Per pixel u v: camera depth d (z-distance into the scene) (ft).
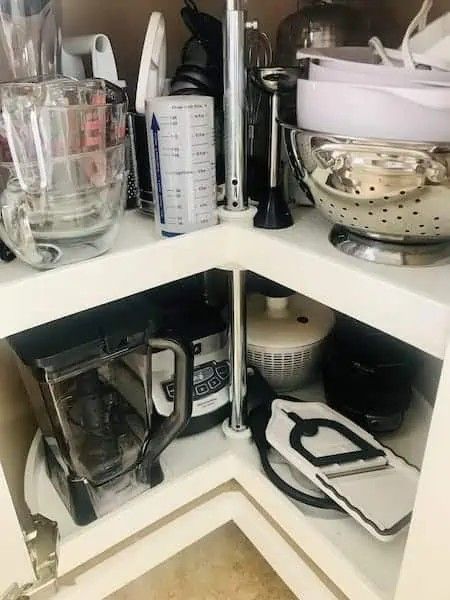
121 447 2.40
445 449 1.51
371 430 2.65
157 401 2.55
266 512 2.67
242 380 2.60
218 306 3.07
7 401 2.43
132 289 1.95
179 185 1.98
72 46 2.17
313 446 2.47
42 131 1.67
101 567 2.48
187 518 2.69
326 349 2.89
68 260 1.80
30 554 2.13
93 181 1.82
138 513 2.42
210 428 2.75
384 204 1.61
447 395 1.45
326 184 1.69
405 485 2.28
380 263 1.76
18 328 1.73
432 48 1.62
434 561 1.66
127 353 2.15
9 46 2.08
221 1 2.71
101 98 1.82
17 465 2.44
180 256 2.03
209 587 2.61
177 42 2.74
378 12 2.67
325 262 1.82
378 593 2.02
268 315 2.95
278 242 1.98
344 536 2.24
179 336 2.22
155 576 2.66
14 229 1.69
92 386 2.28
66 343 2.03
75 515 2.32
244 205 2.13
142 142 2.11
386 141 1.50
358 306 1.76
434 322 1.54
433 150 1.46
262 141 2.17
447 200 1.55
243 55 1.92
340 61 1.64
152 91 2.07
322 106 1.63
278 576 2.65
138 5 2.60
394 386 2.64
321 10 2.45
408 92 1.47
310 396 2.95
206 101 1.93
